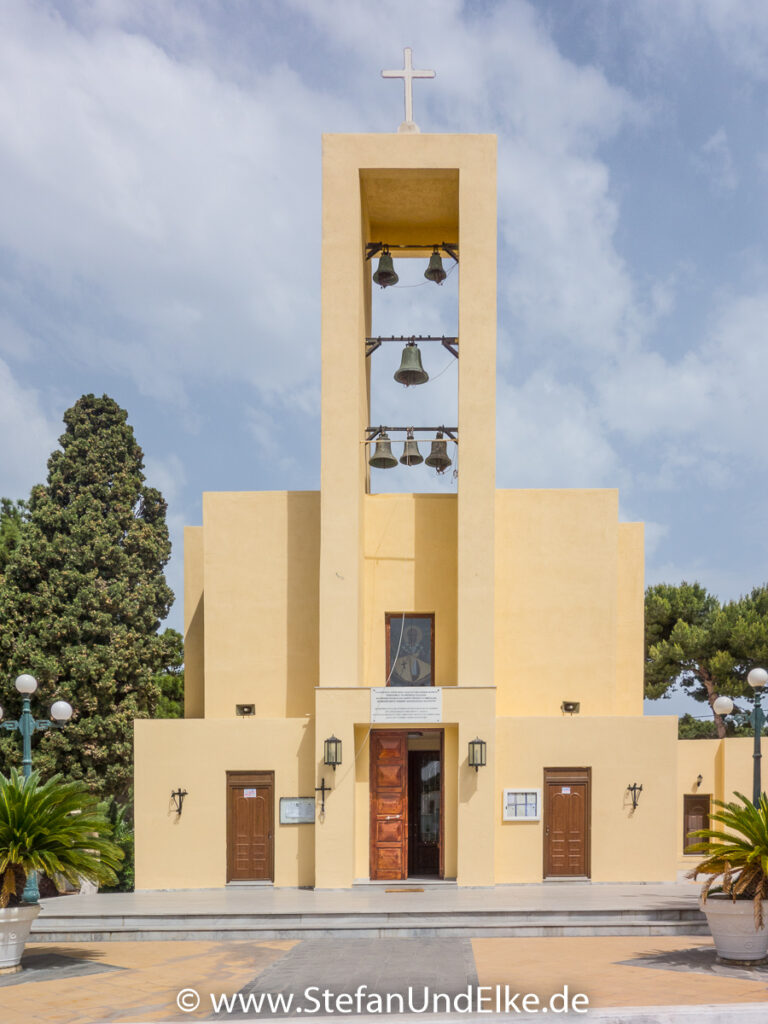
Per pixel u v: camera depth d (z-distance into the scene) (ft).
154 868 67.36
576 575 72.69
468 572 67.56
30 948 51.83
